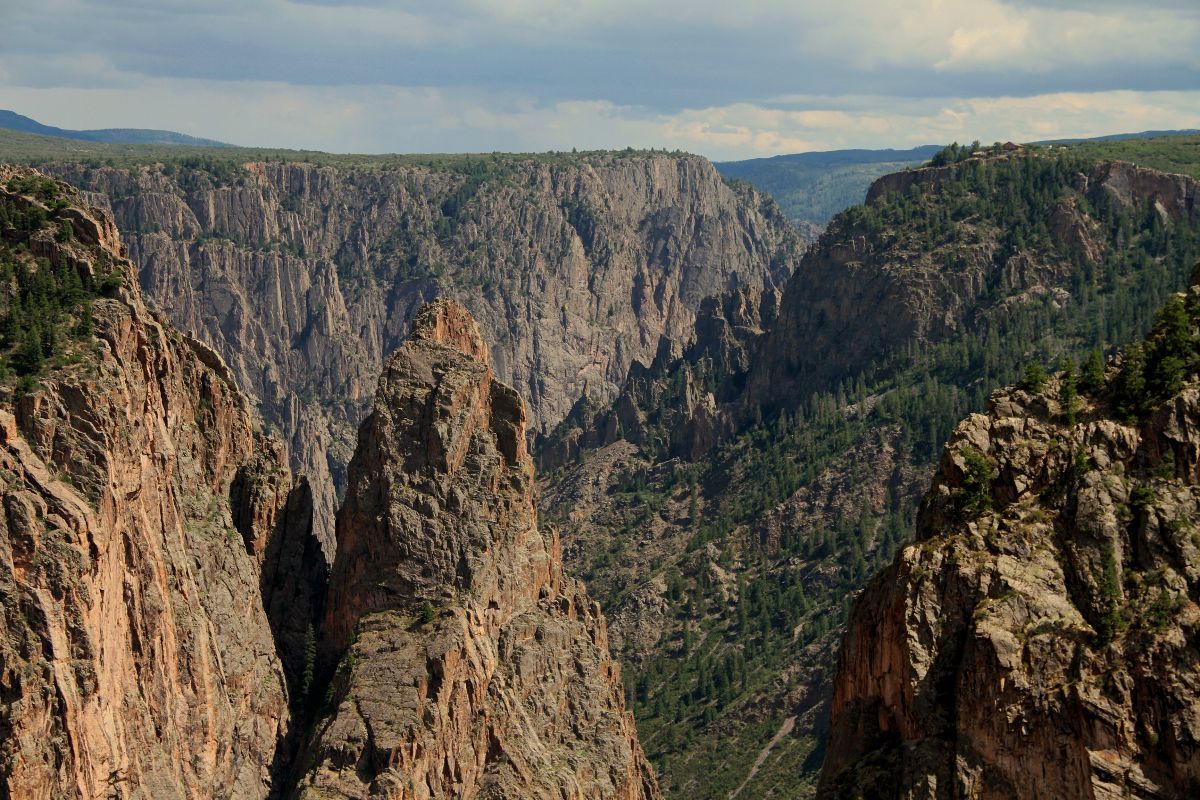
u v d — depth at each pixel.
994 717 85.19
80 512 151.00
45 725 144.50
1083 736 82.56
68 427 156.00
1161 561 86.94
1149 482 89.94
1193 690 81.31
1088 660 84.31
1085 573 87.88
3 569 146.50
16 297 165.62
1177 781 80.50
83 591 149.12
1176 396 91.44
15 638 145.00
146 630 162.75
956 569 90.12
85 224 177.75
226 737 175.38
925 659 89.25
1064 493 91.50
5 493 148.25
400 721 181.38
